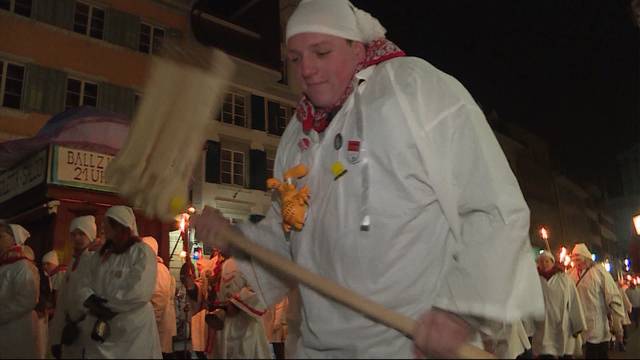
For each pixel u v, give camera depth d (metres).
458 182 1.67
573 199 43.25
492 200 1.60
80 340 3.97
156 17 19.25
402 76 1.78
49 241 9.57
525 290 1.56
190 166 2.03
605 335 10.12
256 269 2.18
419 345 1.45
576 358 9.61
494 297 1.52
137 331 3.98
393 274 1.63
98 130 9.79
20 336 5.27
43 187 9.46
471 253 1.58
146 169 2.01
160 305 8.55
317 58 1.84
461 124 1.70
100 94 17.59
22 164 10.32
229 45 20.62
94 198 9.91
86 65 17.41
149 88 2.07
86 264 4.23
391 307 1.62
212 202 19.06
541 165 38.78
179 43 2.09
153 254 4.14
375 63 1.88
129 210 4.36
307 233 1.84
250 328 7.38
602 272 10.39
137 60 18.47
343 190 1.74
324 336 1.69
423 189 1.68
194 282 7.39
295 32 1.87
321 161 1.86
